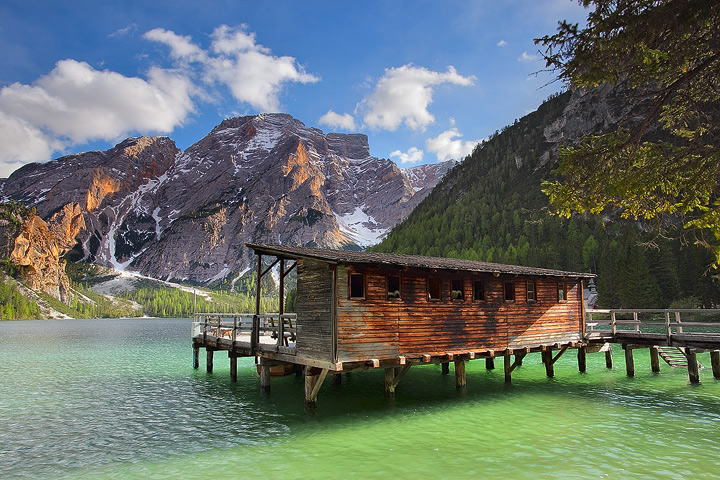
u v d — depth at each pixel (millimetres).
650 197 13289
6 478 14133
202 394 26250
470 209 167500
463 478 12922
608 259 87562
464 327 24016
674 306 74188
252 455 15484
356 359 19641
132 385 30406
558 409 20922
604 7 10664
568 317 29562
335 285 19500
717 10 9844
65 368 40469
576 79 11703
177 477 13758
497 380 28422
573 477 12844
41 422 21000
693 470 13258
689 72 10766
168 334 98250
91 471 14578
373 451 15508
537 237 125812
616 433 17031
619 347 46281
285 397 24656
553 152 179875
